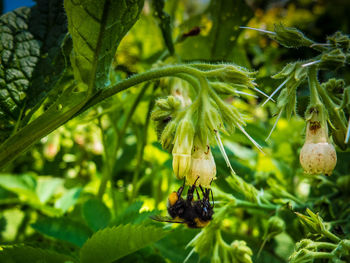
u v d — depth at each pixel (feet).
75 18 0.32
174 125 0.35
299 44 0.37
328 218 0.44
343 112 0.37
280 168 0.60
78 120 0.53
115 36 0.34
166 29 0.55
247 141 0.54
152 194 0.71
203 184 0.34
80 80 0.35
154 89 0.57
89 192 0.67
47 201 0.68
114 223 0.43
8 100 0.39
